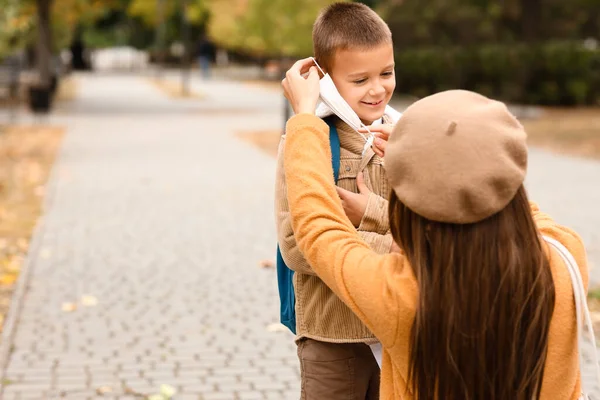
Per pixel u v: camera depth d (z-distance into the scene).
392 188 2.00
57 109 27.34
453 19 31.73
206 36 64.00
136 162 14.87
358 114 2.51
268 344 5.51
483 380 1.90
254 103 32.09
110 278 7.09
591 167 14.08
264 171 13.84
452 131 1.83
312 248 2.07
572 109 26.66
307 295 2.57
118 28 87.69
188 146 17.64
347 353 2.56
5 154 15.79
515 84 27.12
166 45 73.88
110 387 4.75
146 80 49.94
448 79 28.25
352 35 2.44
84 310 6.18
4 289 6.70
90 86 42.41
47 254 7.88
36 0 28.31
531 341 1.90
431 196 1.85
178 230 9.05
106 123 22.97
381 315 1.96
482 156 1.82
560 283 1.95
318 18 2.56
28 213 9.91
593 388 4.64
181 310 6.23
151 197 11.12
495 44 29.92
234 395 4.68
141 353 5.31
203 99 34.00
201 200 10.92
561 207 10.40
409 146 1.88
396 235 2.03
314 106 2.30
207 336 5.66
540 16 30.77
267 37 37.97
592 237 8.70
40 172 13.45
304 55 35.62
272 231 9.05
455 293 1.89
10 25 21.45
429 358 1.92
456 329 1.89
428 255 1.94
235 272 7.34
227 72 61.44
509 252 1.89
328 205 2.12
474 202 1.83
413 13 32.16
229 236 8.77
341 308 2.51
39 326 5.81
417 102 1.96
